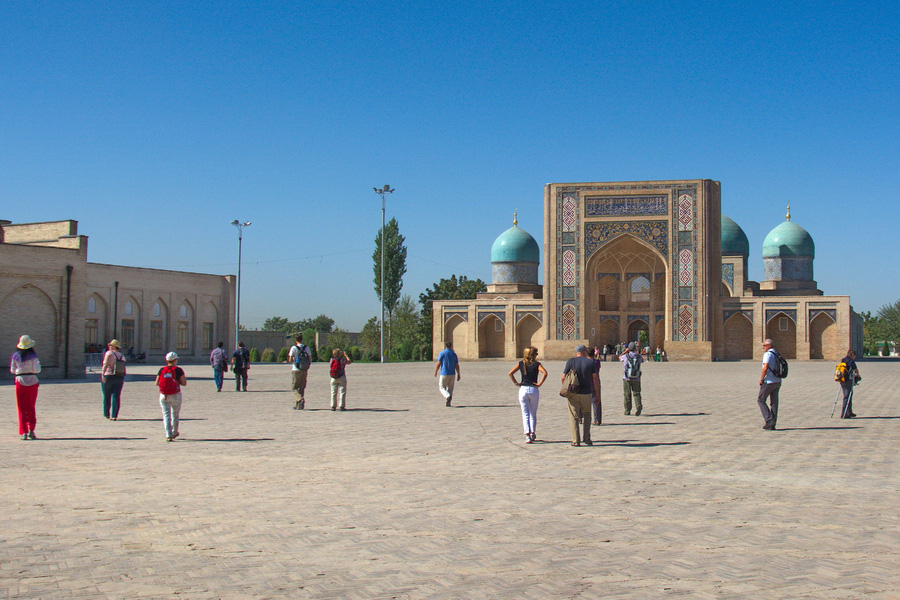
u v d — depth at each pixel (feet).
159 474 25.79
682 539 17.94
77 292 83.46
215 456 29.55
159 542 17.74
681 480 24.85
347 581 15.10
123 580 15.17
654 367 115.14
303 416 44.45
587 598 14.16
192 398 57.52
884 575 15.37
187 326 139.64
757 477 25.36
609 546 17.39
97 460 28.58
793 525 19.17
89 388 66.69
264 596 14.29
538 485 24.02
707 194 144.56
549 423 40.86
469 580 15.14
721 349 147.02
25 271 79.51
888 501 21.81
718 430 37.81
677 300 144.87
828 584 14.85
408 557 16.61
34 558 16.56
